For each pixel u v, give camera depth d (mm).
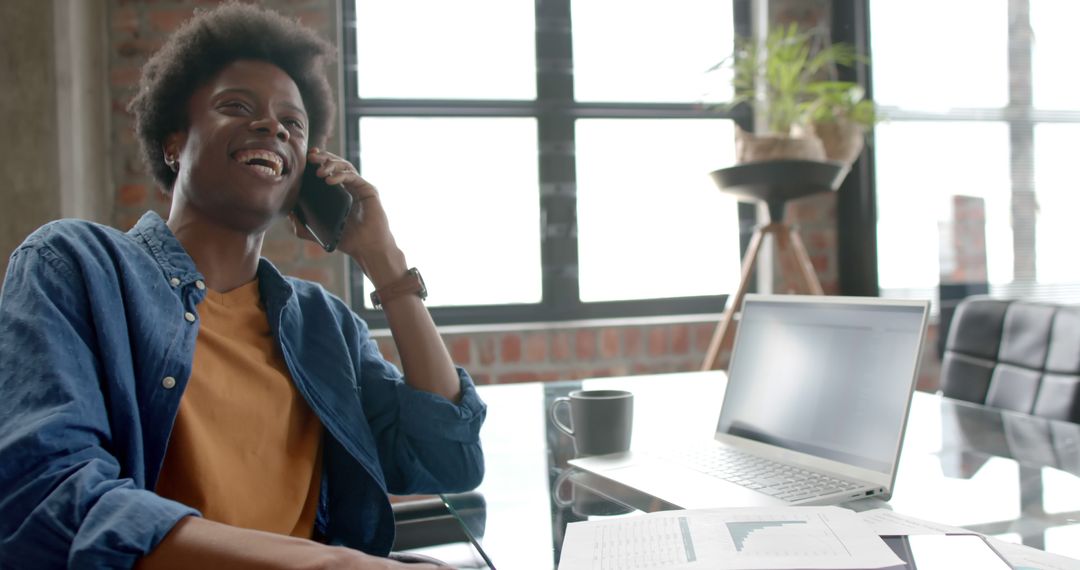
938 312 3006
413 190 2809
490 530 818
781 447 1074
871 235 2893
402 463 1061
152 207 2484
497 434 1320
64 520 597
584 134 2932
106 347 752
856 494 886
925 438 1239
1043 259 3123
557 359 2699
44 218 2105
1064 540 742
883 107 2969
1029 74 3127
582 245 2938
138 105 1018
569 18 2912
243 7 1014
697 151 3018
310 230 1146
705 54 3010
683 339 2791
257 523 863
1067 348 1526
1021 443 1197
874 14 2959
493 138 2863
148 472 784
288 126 977
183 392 814
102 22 2432
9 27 2094
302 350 1001
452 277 2846
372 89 2771
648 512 852
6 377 670
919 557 655
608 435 1134
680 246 3012
